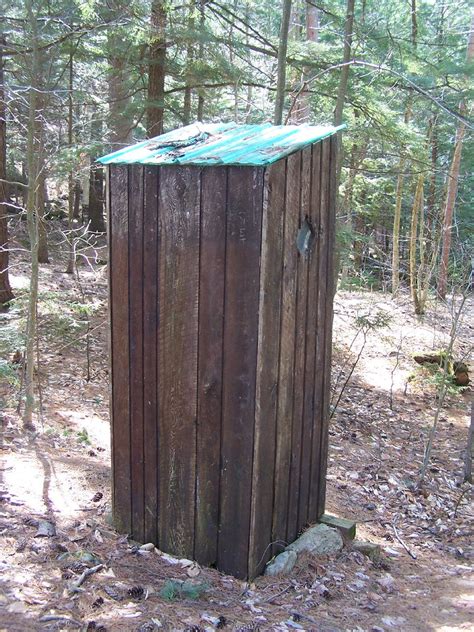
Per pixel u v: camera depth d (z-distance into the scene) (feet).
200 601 10.36
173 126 46.80
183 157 10.83
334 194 12.87
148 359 11.66
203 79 33.04
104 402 21.89
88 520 12.71
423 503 19.98
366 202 58.70
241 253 10.34
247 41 34.17
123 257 11.69
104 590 10.12
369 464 22.72
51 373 23.54
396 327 43.68
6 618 8.82
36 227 16.55
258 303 10.30
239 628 9.59
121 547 11.88
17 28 19.27
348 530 14.05
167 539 11.93
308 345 12.35
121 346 12.00
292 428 12.09
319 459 13.76
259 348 10.41
